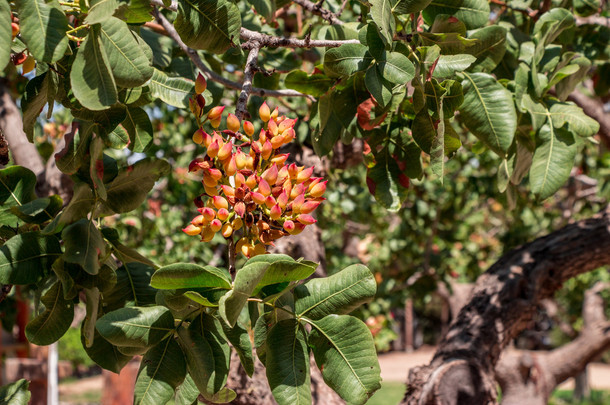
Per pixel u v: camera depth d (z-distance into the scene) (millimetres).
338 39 849
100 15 519
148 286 649
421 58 733
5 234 639
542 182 875
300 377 540
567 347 2932
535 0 1145
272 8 901
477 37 827
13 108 1491
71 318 603
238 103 670
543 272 1454
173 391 536
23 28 512
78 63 532
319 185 597
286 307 560
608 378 11219
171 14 1190
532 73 900
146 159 620
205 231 579
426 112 772
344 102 832
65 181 1360
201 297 513
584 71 948
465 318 1420
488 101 812
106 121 647
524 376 2828
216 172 581
